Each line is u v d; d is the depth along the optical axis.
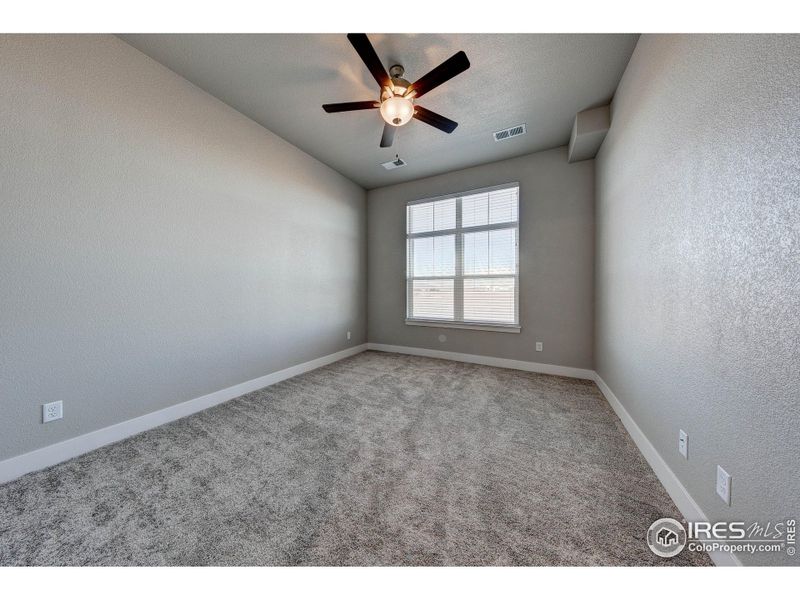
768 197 0.84
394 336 4.54
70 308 1.75
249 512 1.31
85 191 1.80
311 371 3.54
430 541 1.16
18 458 1.56
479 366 3.75
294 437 1.98
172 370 2.26
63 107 1.71
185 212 2.33
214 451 1.81
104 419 1.89
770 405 0.84
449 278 4.11
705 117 1.16
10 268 1.54
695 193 1.23
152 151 2.12
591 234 3.24
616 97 2.36
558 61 2.08
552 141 3.23
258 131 2.92
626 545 1.14
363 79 2.28
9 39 1.54
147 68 2.08
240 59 2.10
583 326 3.29
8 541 1.16
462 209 4.00
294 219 3.38
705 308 1.16
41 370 1.65
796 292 0.75
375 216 4.66
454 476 1.57
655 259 1.62
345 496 1.42
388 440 1.94
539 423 2.18
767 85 0.85
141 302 2.08
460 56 1.69
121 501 1.38
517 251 3.64
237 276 2.75
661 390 1.54
